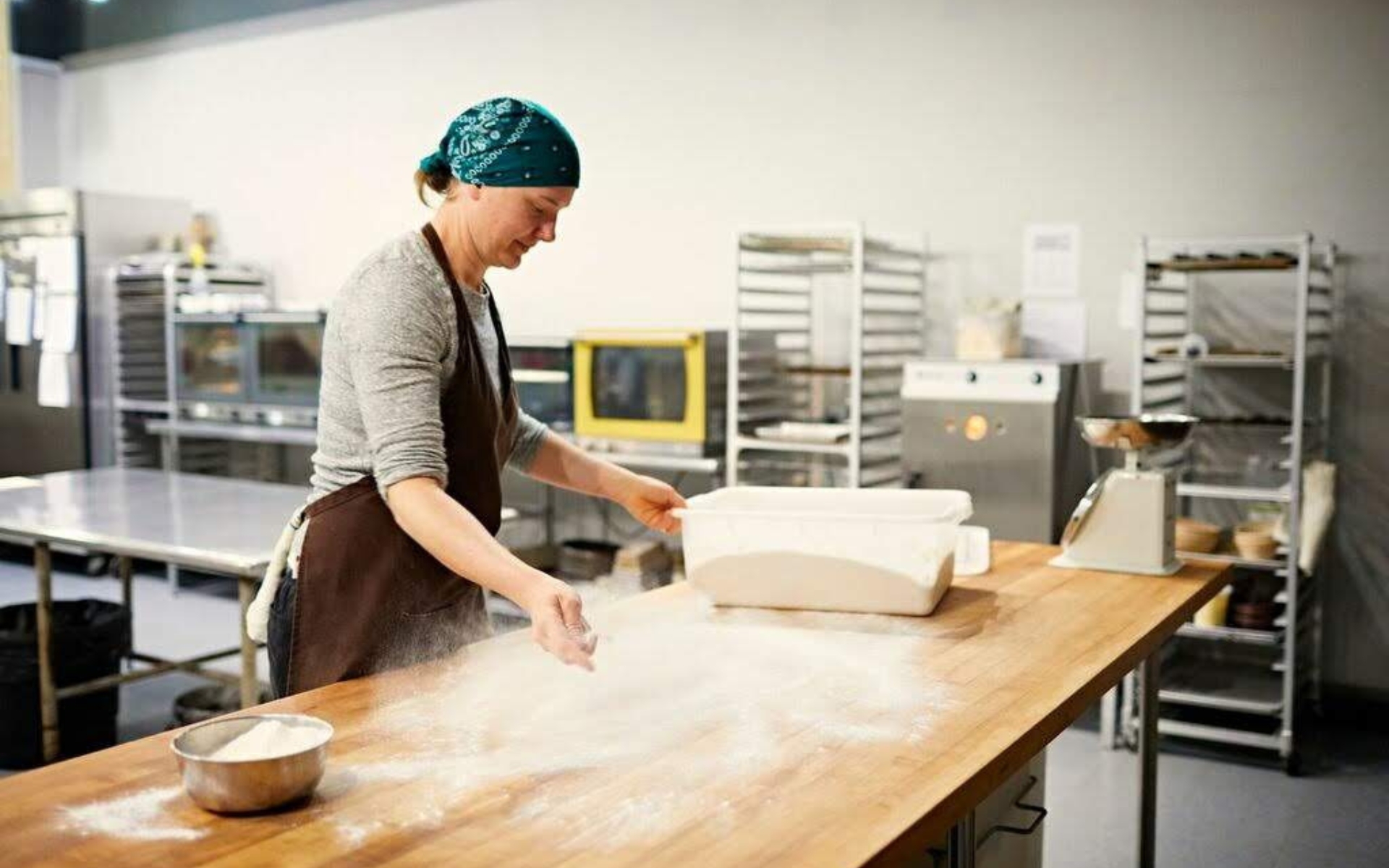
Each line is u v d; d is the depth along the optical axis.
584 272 5.77
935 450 4.28
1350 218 4.18
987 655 1.86
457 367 1.87
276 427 6.07
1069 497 4.32
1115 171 4.52
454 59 6.07
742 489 2.36
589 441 5.04
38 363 6.67
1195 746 4.09
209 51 6.96
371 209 6.44
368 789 1.31
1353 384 4.22
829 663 1.81
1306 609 4.20
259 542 3.37
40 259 6.57
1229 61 4.31
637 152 5.57
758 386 4.88
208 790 1.23
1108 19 4.50
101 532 3.53
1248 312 4.35
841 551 2.06
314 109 6.58
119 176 7.46
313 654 1.92
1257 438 4.38
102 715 3.99
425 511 1.66
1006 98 4.70
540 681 1.70
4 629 4.05
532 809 1.27
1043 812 2.08
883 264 5.01
